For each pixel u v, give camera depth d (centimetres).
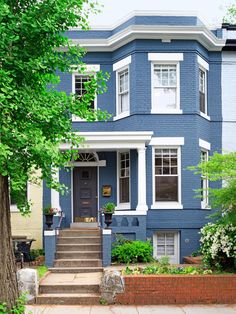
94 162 1973
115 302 1241
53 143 742
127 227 1736
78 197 1981
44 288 1284
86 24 802
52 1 741
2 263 747
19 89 741
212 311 1151
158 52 1900
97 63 2019
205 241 1470
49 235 1574
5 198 758
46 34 770
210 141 2005
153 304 1237
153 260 1634
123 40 1933
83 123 1984
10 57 722
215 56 2042
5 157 653
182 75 1900
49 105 777
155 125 1878
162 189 1870
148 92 1888
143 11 1909
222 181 1917
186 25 1900
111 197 1956
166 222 1836
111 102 2011
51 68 816
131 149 1870
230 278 1260
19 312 741
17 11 766
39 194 1969
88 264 1561
